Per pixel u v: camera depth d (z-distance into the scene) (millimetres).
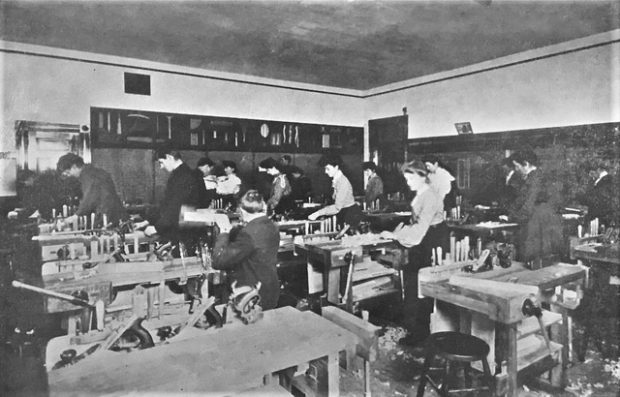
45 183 4570
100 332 2090
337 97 6527
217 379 1673
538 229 4184
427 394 2959
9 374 1673
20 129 4430
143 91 5023
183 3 3160
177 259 3682
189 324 2123
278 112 6027
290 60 4875
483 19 3506
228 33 3883
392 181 6320
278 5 3150
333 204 6168
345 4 3156
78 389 1560
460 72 5238
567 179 4211
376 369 3361
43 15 3467
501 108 4824
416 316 4223
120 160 4980
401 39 4012
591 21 3602
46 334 3287
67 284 2885
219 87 5531
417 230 4430
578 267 3418
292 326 2129
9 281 3461
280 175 5965
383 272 4488
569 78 4207
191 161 5426
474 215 5082
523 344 2963
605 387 2986
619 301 3672
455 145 5352
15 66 4355
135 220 5059
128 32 3891
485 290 2730
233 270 3201
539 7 3238
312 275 4746
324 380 2086
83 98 4695
